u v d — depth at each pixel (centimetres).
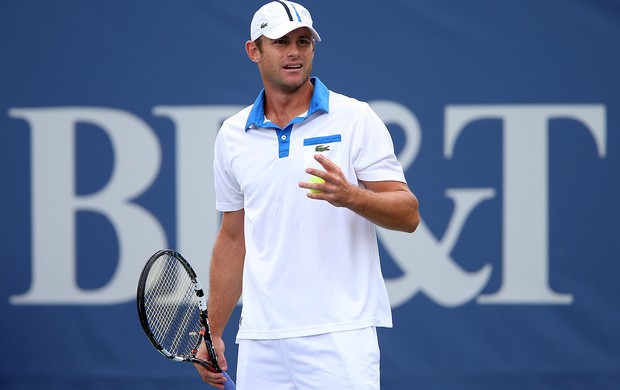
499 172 2027
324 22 2059
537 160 2022
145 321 1189
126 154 2081
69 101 2091
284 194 1130
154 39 2080
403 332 2041
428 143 2036
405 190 1131
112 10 2086
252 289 1159
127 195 2081
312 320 1123
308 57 1134
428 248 2036
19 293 2092
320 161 1020
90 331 2089
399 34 2044
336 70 2058
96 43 2086
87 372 2084
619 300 2012
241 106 2067
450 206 2033
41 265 2089
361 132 1129
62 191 2088
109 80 2084
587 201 2017
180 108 2072
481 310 2030
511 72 2025
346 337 1119
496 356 2027
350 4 2055
